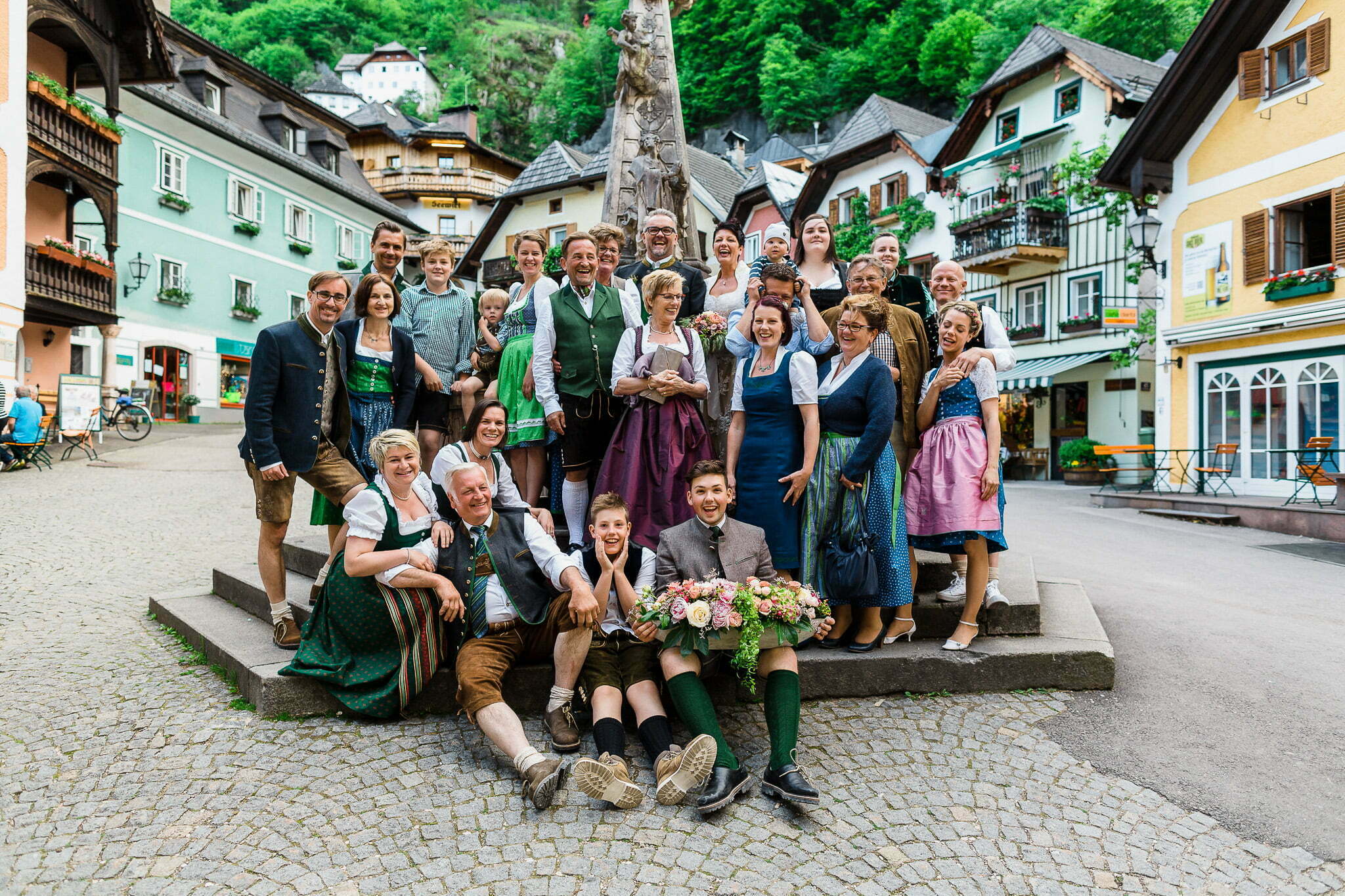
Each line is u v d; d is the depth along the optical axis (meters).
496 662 3.65
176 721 3.76
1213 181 14.77
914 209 26.34
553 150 31.66
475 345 5.86
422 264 5.55
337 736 3.65
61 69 19.09
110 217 19.08
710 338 5.27
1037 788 3.31
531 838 2.88
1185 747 3.69
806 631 3.46
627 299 4.86
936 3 43.78
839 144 29.41
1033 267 23.11
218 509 10.47
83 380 17.42
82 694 4.10
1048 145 22.67
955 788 3.30
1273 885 2.72
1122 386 20.61
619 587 3.72
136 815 2.98
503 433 3.96
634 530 4.30
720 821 3.03
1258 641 5.29
